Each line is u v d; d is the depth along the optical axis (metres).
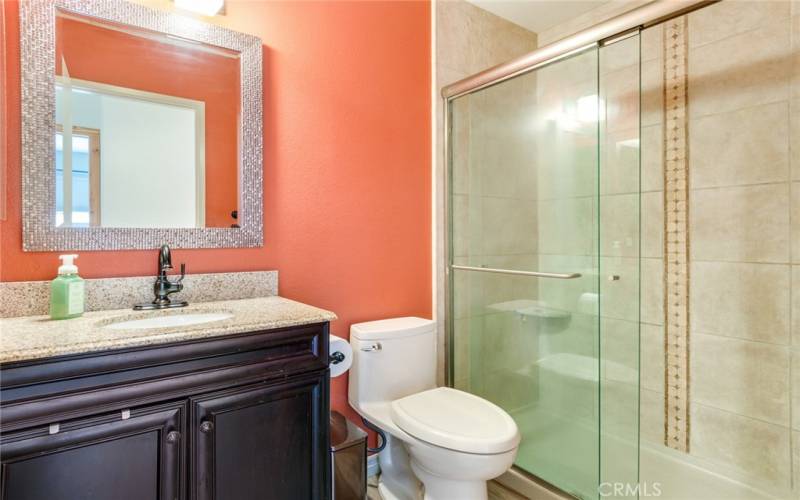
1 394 0.73
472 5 2.15
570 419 1.73
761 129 1.56
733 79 1.63
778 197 1.53
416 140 1.97
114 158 1.25
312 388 1.10
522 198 1.89
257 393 1.01
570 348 1.75
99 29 1.23
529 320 1.88
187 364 0.92
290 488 1.06
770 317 1.56
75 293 1.09
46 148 1.14
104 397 0.82
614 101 1.95
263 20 1.51
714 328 1.70
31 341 0.81
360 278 1.78
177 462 0.90
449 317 2.07
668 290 1.84
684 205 1.78
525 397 1.88
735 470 1.64
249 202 1.47
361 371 1.62
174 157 1.34
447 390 1.65
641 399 1.94
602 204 1.90
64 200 1.17
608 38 1.49
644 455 1.88
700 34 1.72
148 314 1.17
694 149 1.75
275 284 1.52
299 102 1.60
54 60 1.16
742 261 1.62
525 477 1.68
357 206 1.77
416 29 1.96
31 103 1.12
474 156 2.00
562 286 1.79
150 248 1.29
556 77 1.72
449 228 2.06
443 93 2.03
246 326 0.99
